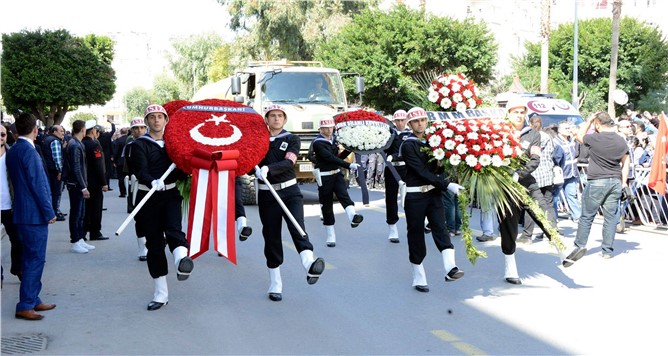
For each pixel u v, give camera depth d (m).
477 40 32.81
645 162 12.64
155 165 7.04
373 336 6.12
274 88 16.33
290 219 7.11
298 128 15.71
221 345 5.91
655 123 19.05
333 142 10.62
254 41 38.44
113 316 6.83
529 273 8.60
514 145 7.55
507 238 7.99
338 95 16.69
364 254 9.95
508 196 7.79
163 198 7.00
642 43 38.50
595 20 39.56
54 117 43.72
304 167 15.90
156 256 7.07
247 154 7.02
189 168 6.86
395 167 10.83
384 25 33.09
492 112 7.70
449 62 32.66
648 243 10.63
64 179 10.27
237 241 11.07
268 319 6.68
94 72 43.25
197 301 7.38
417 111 7.52
